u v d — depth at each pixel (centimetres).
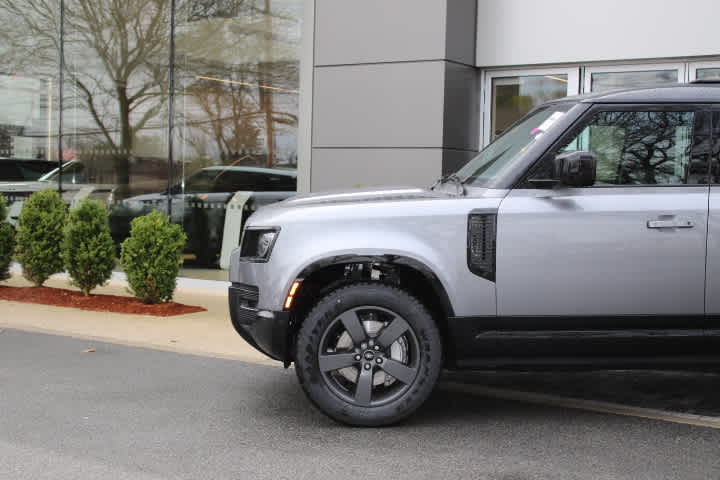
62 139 1334
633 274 528
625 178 539
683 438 520
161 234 988
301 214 545
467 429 538
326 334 530
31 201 1120
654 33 958
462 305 531
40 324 896
